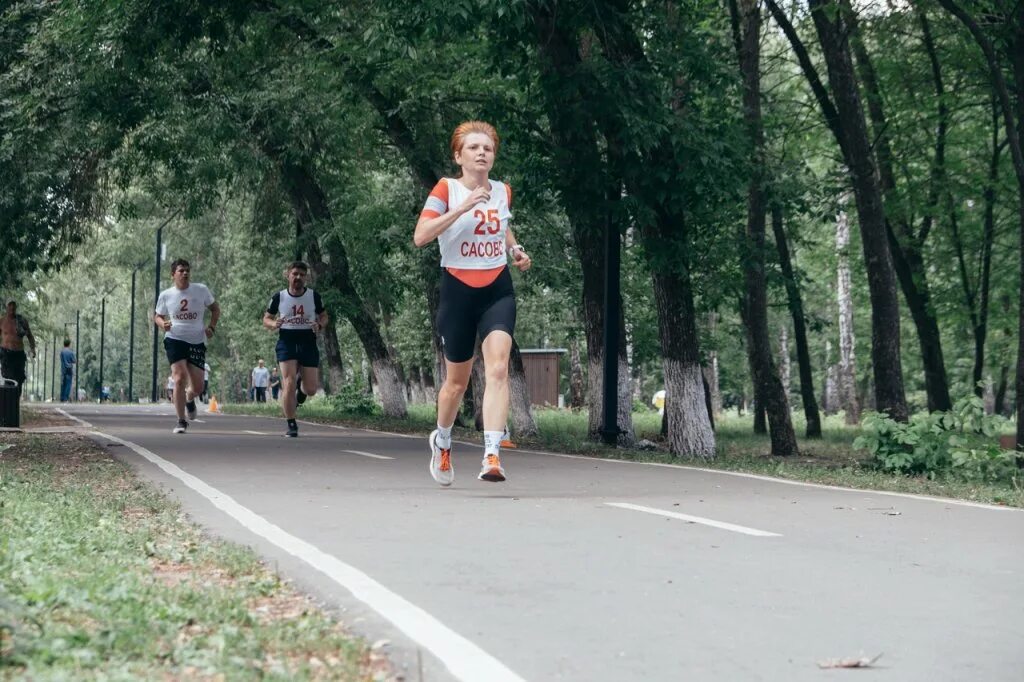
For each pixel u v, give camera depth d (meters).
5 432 18.67
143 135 25.91
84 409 35.53
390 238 25.55
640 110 16.08
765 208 21.52
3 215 25.11
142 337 92.94
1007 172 25.41
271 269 41.38
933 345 27.59
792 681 3.98
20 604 4.31
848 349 41.94
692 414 17.77
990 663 4.25
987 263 28.47
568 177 17.19
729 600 5.30
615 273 18.70
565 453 17.59
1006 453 13.31
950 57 24.23
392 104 23.06
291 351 18.27
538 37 16.48
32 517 7.41
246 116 25.91
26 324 23.70
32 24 23.33
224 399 79.75
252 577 5.65
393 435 21.09
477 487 10.52
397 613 4.88
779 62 25.05
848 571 6.10
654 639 4.54
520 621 4.83
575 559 6.35
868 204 19.50
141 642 4.04
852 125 19.55
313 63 21.75
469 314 8.68
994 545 7.12
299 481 10.86
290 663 3.98
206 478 11.11
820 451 24.06
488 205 8.55
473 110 22.95
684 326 17.86
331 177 28.86
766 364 21.97
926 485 12.00
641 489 10.70
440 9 14.30
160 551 6.30
